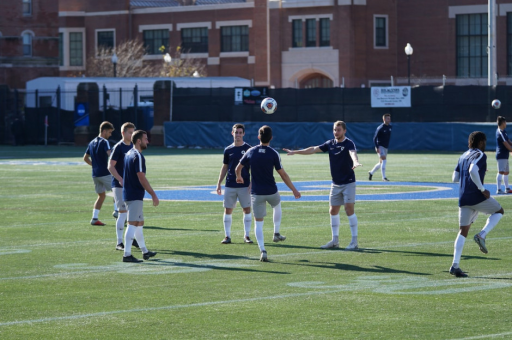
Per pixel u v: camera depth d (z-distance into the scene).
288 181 21.39
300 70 110.69
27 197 36.91
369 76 108.31
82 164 60.19
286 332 13.90
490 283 17.83
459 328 14.04
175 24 123.50
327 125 77.56
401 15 110.38
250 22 118.81
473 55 106.56
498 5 104.62
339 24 107.19
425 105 75.50
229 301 16.31
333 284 17.89
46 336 13.76
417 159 63.12
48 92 93.75
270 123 80.75
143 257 21.28
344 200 22.69
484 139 18.78
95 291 17.36
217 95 84.00
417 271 19.31
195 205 33.62
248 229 24.05
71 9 127.88
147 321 14.73
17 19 112.62
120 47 122.06
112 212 31.62
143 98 95.50
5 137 97.06
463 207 18.70
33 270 19.80
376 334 13.70
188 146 84.62
